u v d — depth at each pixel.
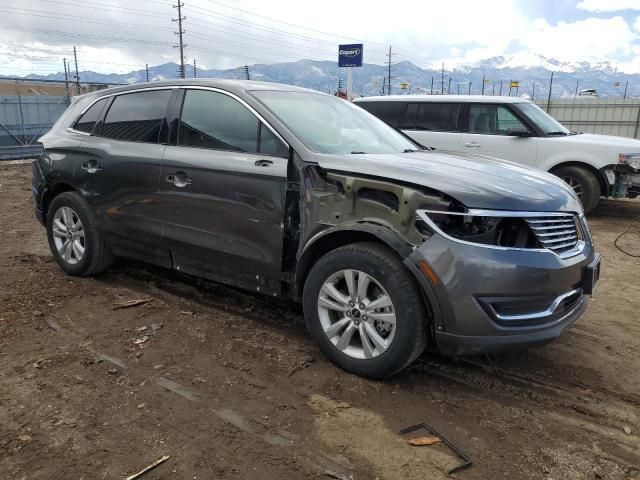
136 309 4.39
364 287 3.26
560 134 9.27
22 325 4.01
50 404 2.99
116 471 2.48
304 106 4.18
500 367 3.62
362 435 2.81
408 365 3.27
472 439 2.82
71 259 5.10
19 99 20.23
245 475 2.48
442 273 2.95
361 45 15.72
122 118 4.70
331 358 3.49
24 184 11.98
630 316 4.62
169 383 3.25
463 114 9.52
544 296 3.07
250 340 3.87
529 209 3.08
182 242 4.16
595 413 3.10
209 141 4.02
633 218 9.17
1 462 2.52
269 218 3.62
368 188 3.24
